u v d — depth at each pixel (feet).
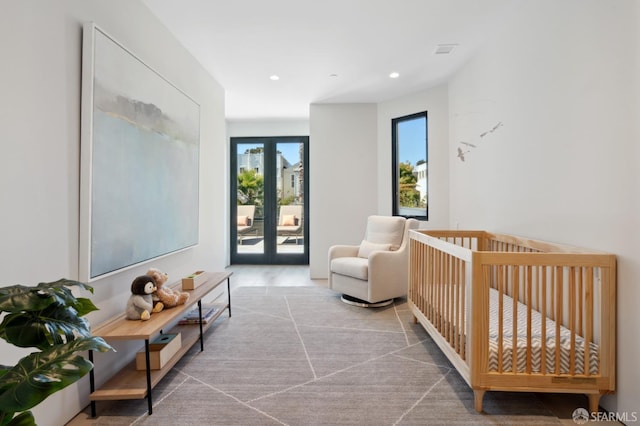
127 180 7.03
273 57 11.32
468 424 5.51
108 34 6.40
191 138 10.27
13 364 4.63
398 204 16.38
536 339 5.94
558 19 7.04
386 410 5.89
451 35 10.05
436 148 14.33
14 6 4.71
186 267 10.40
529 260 5.70
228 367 7.46
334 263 12.90
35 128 5.04
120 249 6.79
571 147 6.67
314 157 16.74
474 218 11.31
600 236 5.96
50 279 5.29
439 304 7.67
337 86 14.26
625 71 5.44
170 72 9.53
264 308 11.78
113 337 5.68
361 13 8.85
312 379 6.95
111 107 6.52
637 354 5.25
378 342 8.82
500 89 9.53
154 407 5.99
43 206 5.18
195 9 8.50
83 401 5.97
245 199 20.68
